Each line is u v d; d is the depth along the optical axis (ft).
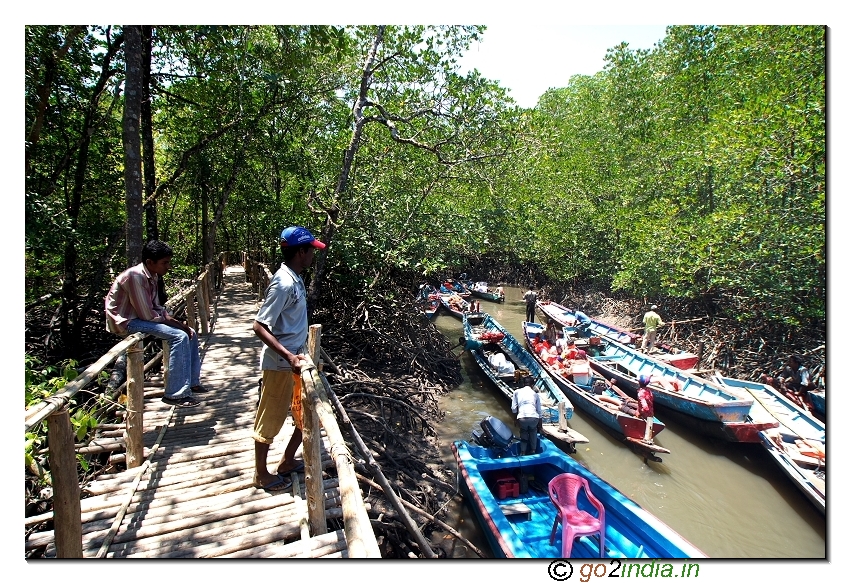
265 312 10.82
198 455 14.11
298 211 41.55
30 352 30.76
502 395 32.91
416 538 14.17
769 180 32.63
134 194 21.40
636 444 25.11
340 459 7.79
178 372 14.38
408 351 35.88
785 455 21.21
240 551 10.10
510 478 20.59
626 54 54.90
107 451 14.28
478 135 33.42
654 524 15.40
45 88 24.02
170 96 34.78
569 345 37.81
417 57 31.99
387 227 34.81
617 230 60.59
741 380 31.45
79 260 35.63
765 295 33.86
